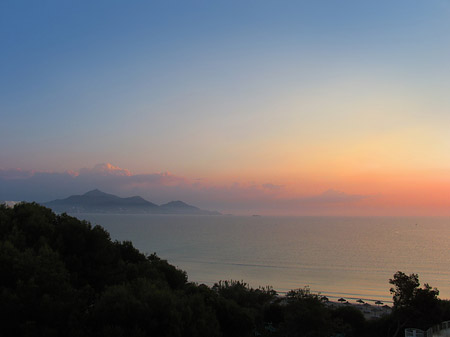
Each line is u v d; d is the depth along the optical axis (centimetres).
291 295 3484
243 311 2525
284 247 16938
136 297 1884
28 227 2464
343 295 7794
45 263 1948
